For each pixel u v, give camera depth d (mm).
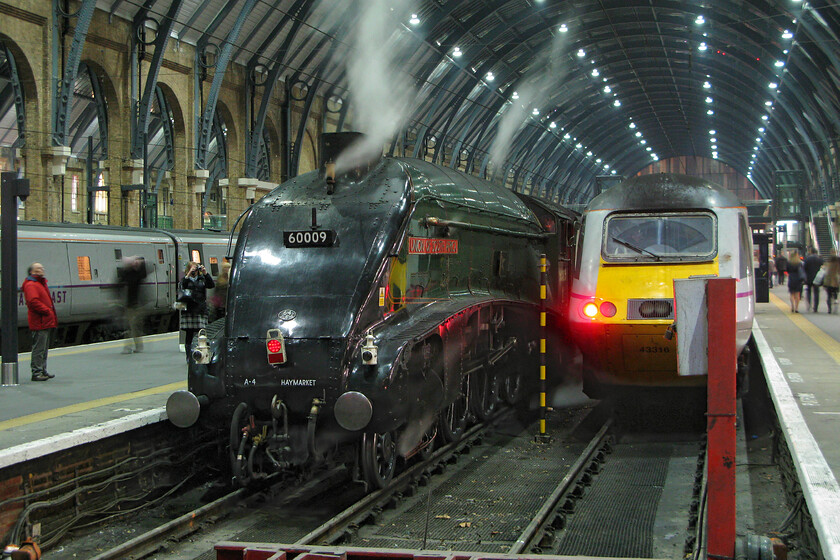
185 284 12367
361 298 7969
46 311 10938
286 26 34844
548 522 7234
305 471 8602
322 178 9062
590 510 7805
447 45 40594
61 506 7211
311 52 37094
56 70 25484
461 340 9289
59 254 18719
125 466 8047
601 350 10750
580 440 11094
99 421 8008
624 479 9008
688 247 10609
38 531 6855
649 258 10609
